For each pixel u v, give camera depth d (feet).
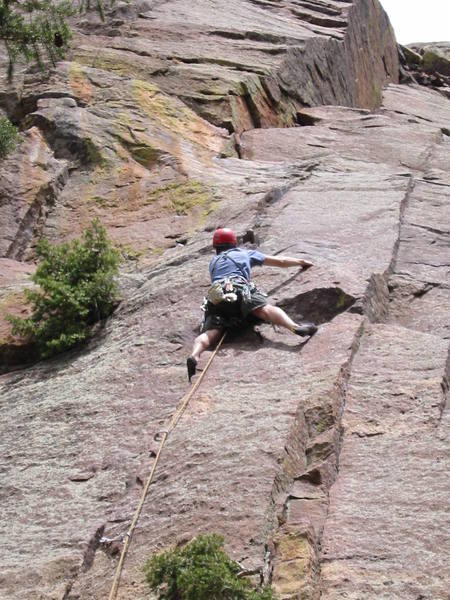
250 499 16.85
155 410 22.03
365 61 79.66
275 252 29.30
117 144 43.55
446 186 38.58
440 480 17.34
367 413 20.01
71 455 21.29
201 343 23.29
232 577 14.67
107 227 37.86
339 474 18.21
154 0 66.54
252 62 57.36
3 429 23.52
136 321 27.50
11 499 20.06
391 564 15.34
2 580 17.04
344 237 30.45
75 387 24.66
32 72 49.60
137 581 16.03
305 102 60.23
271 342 23.44
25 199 39.45
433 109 82.28
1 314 29.81
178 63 54.49
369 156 47.65
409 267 28.91
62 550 17.58
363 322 23.79
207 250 31.55
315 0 79.25
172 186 39.65
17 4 40.11
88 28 58.59
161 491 18.20
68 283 29.09
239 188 38.14
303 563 15.33
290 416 19.24
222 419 20.06
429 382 20.70
